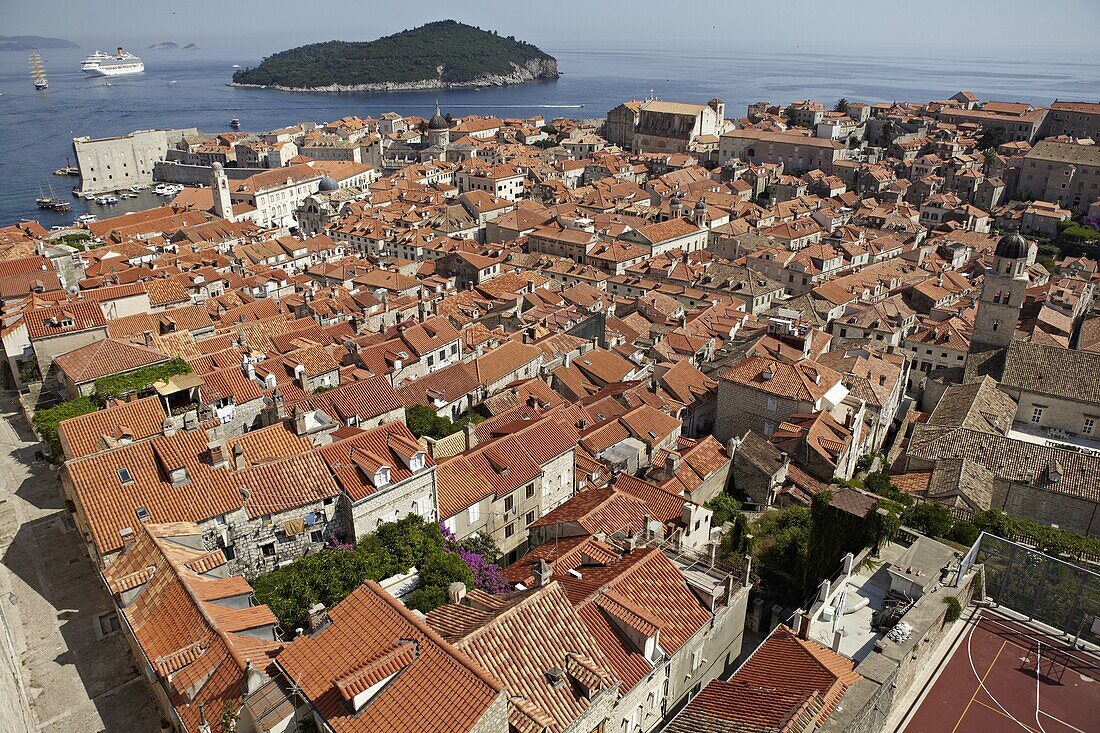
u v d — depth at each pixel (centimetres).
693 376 11631
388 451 6644
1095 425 10738
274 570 6034
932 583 5756
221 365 9338
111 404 7488
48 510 7050
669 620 5116
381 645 4012
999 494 9144
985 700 5009
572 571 5597
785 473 8812
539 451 7800
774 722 4253
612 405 9944
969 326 14750
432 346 11350
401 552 5862
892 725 4800
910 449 9812
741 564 6181
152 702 4953
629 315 15400
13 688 4603
